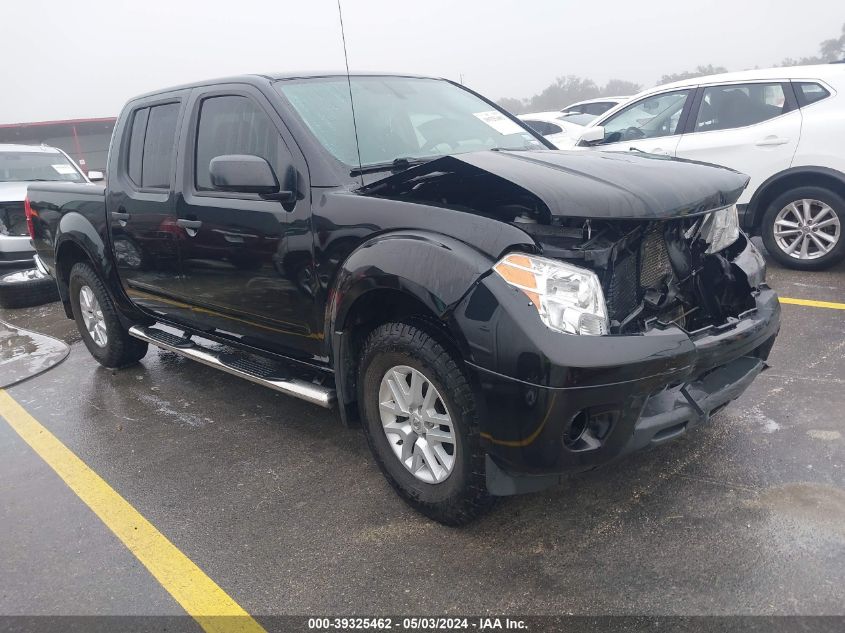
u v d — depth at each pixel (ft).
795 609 7.21
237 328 11.89
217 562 8.83
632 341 7.45
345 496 10.12
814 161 18.71
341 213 9.27
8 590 8.64
